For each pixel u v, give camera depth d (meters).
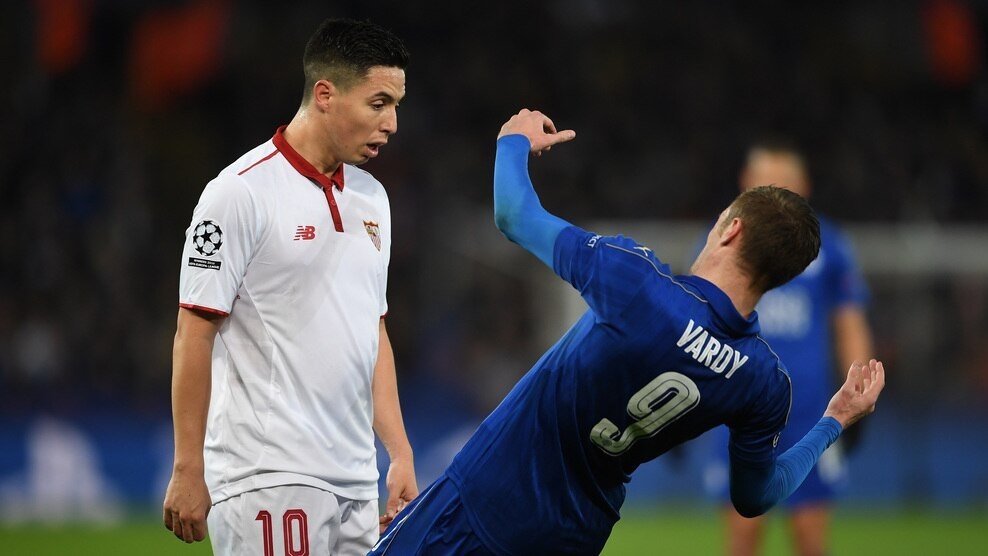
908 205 63.22
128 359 51.25
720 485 23.83
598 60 68.12
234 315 13.70
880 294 50.78
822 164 64.94
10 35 64.06
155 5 65.06
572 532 12.80
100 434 45.38
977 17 70.56
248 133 64.25
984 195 65.00
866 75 69.50
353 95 13.63
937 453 48.28
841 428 13.89
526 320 53.41
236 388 13.68
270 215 13.55
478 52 67.75
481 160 63.41
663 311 12.08
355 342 14.05
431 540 12.93
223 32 65.12
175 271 56.34
